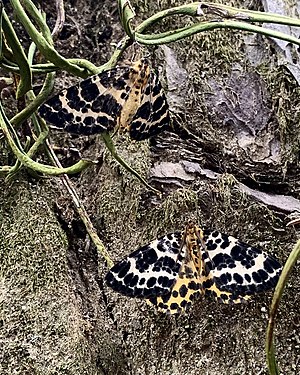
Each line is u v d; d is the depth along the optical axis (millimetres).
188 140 142
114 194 139
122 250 135
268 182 138
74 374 117
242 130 143
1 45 110
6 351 119
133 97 104
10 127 117
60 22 144
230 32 149
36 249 129
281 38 107
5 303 123
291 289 121
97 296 132
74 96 103
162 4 157
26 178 138
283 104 140
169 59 149
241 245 110
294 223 117
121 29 166
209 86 146
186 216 129
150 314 125
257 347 119
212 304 122
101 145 149
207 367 120
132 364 124
